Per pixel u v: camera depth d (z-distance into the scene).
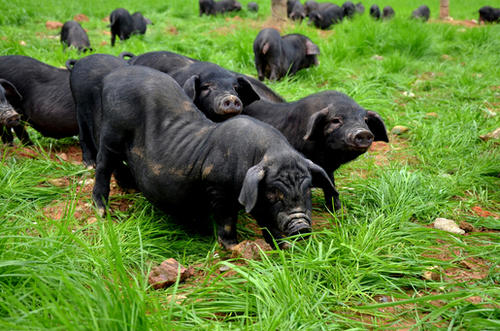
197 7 32.62
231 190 5.60
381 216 6.19
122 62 7.70
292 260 4.93
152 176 6.00
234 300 4.57
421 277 5.17
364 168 8.44
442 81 13.79
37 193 6.96
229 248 5.86
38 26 22.73
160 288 4.87
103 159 6.54
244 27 22.12
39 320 3.69
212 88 7.85
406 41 16.92
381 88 12.70
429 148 9.15
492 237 5.84
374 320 4.45
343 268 5.18
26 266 4.35
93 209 6.64
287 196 5.08
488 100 12.18
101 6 30.31
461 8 39.97
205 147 5.75
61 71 9.55
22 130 9.31
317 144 7.07
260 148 5.38
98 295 3.70
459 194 7.37
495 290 4.54
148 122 6.08
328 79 13.74
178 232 6.09
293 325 4.13
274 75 14.14
